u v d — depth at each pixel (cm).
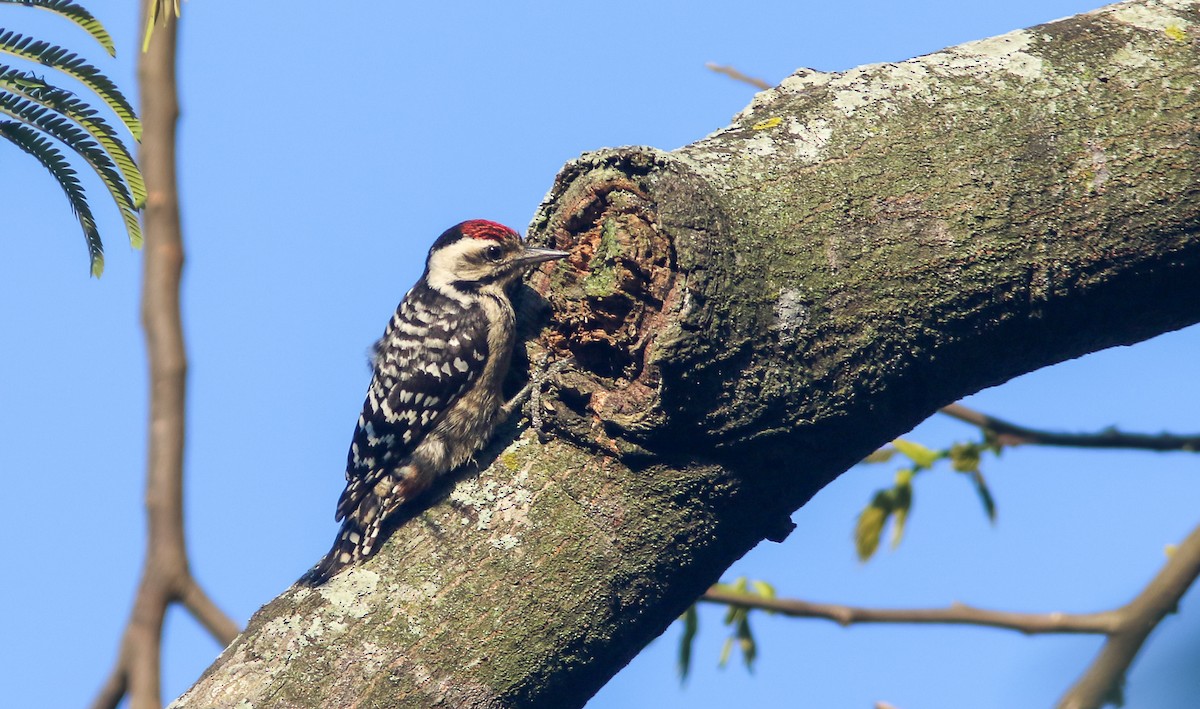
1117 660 534
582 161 732
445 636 669
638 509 684
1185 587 660
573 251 750
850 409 681
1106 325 694
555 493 691
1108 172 670
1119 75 689
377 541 708
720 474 682
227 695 663
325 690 660
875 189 682
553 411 702
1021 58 709
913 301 671
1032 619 844
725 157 701
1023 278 670
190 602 741
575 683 687
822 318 671
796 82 748
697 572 701
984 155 682
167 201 791
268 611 703
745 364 665
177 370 771
